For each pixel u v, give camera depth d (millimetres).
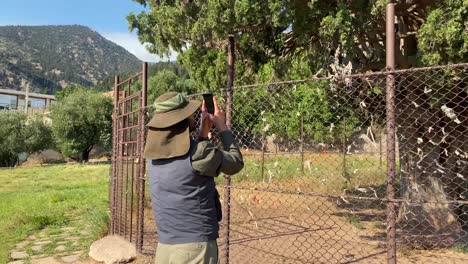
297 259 6562
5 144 40781
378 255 6738
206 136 3236
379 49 8016
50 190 18844
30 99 81875
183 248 2871
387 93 4098
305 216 9430
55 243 8844
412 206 7801
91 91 47031
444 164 7672
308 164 10312
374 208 9641
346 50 5957
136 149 7469
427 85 5703
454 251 6879
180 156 2924
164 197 2947
